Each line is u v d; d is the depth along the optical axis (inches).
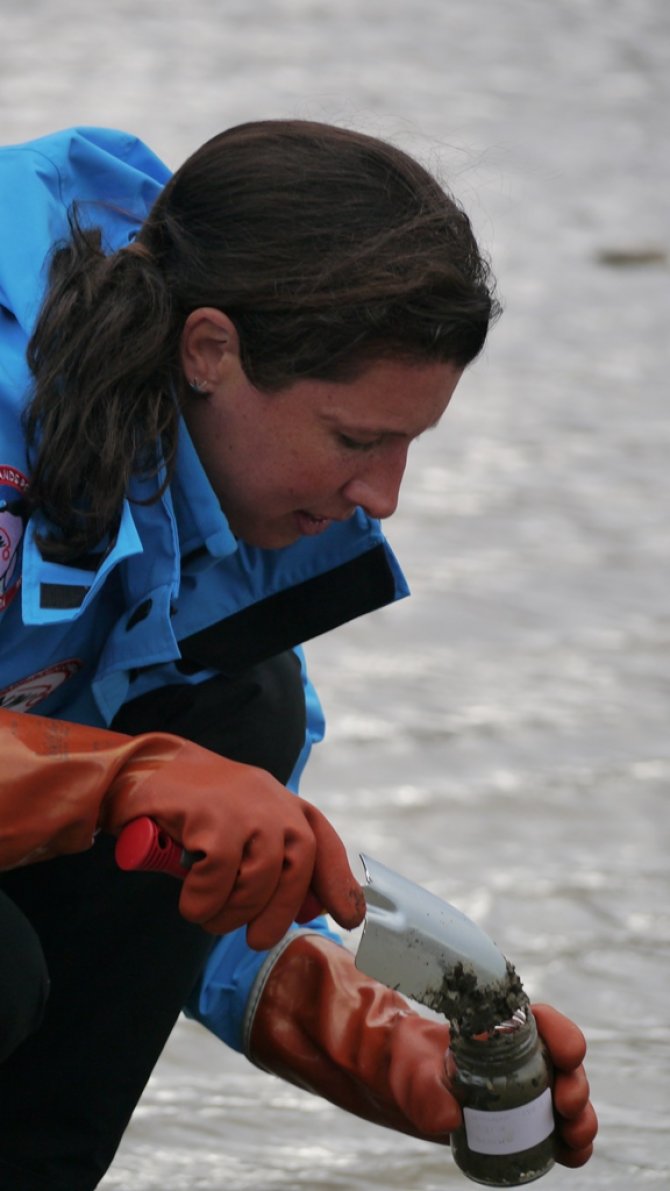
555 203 1117.1
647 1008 299.9
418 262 180.5
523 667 453.4
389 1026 216.7
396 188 186.9
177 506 197.5
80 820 181.2
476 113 1413.6
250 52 1583.4
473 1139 198.1
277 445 188.9
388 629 477.7
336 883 183.5
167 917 220.4
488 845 355.9
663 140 1348.4
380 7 1849.2
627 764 396.8
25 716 185.3
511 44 1726.1
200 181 190.9
